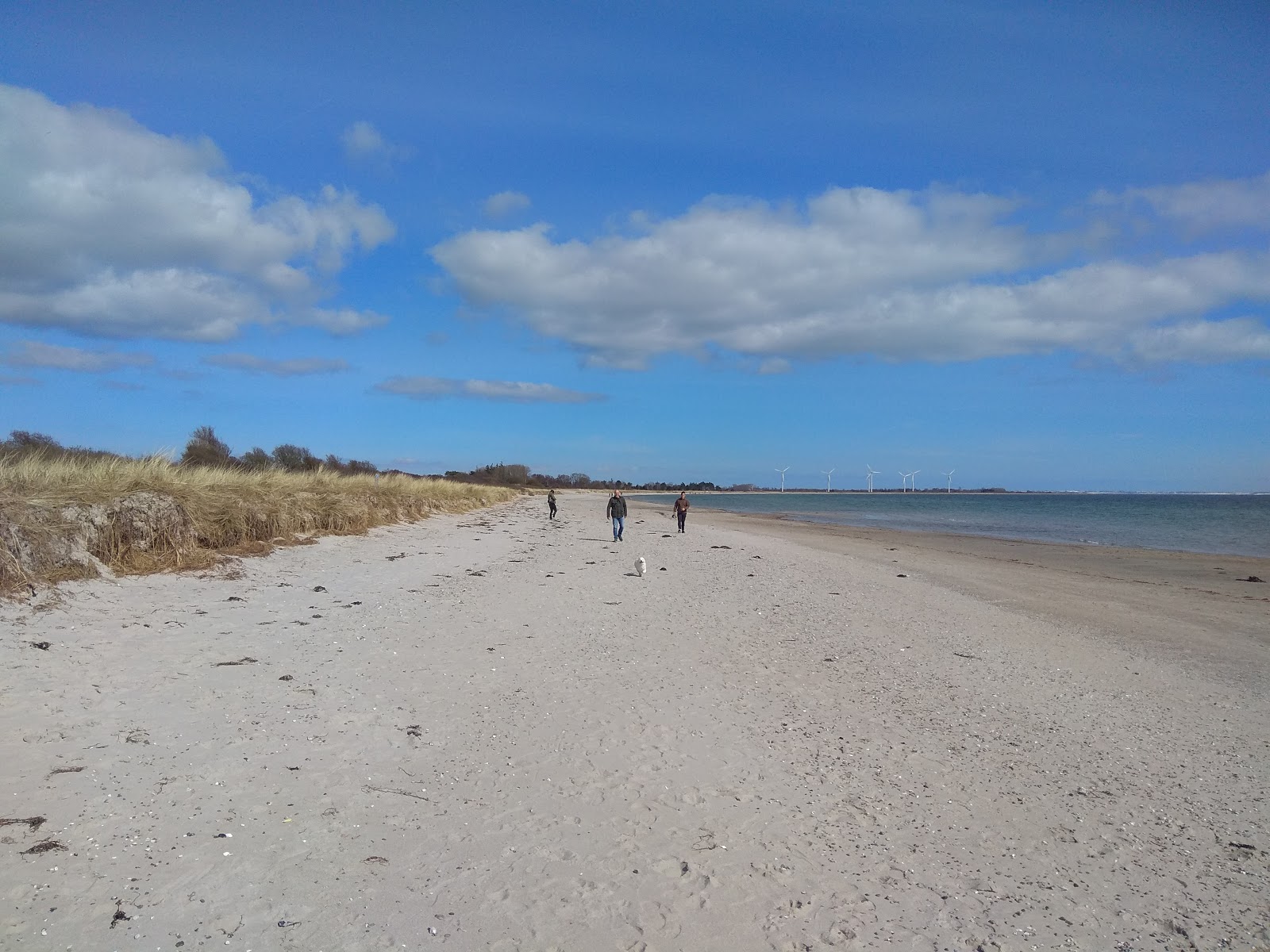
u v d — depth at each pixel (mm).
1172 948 4168
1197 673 10266
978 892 4648
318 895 4184
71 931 3672
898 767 6535
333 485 25281
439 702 7574
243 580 12898
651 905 4316
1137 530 46969
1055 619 14031
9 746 5590
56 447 19594
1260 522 57625
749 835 5199
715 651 10375
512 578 16609
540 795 5648
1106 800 6031
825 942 4070
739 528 44812
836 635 11766
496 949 3838
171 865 4336
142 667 7758
